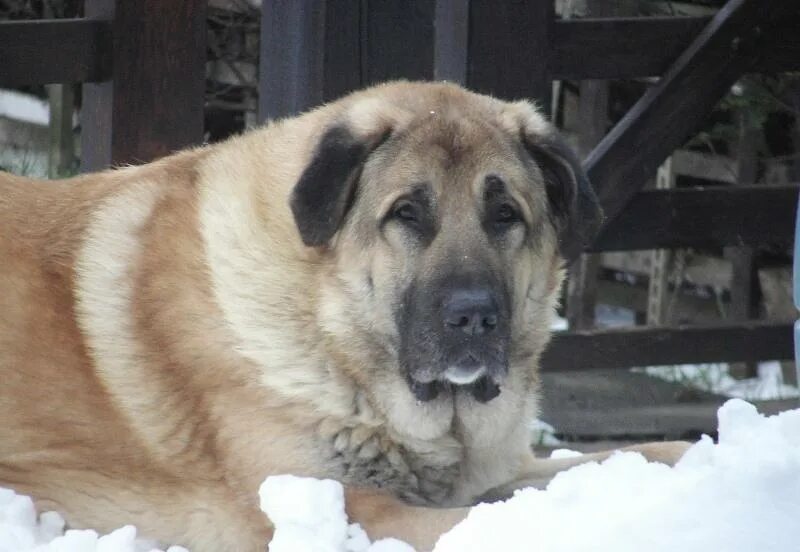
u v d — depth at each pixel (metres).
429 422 7.88
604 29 12.73
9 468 8.12
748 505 6.17
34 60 11.68
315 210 7.56
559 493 6.69
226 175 8.29
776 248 17.08
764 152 17.20
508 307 7.86
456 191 7.72
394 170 7.72
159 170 8.62
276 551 6.99
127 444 8.03
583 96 17.38
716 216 13.96
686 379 16.05
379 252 7.74
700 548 6.05
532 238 8.10
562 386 15.67
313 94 11.17
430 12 11.52
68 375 8.12
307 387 7.70
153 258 8.16
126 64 11.91
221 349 7.80
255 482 7.80
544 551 6.25
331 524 7.20
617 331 13.95
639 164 12.95
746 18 12.88
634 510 6.29
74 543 7.21
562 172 8.16
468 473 8.26
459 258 7.60
